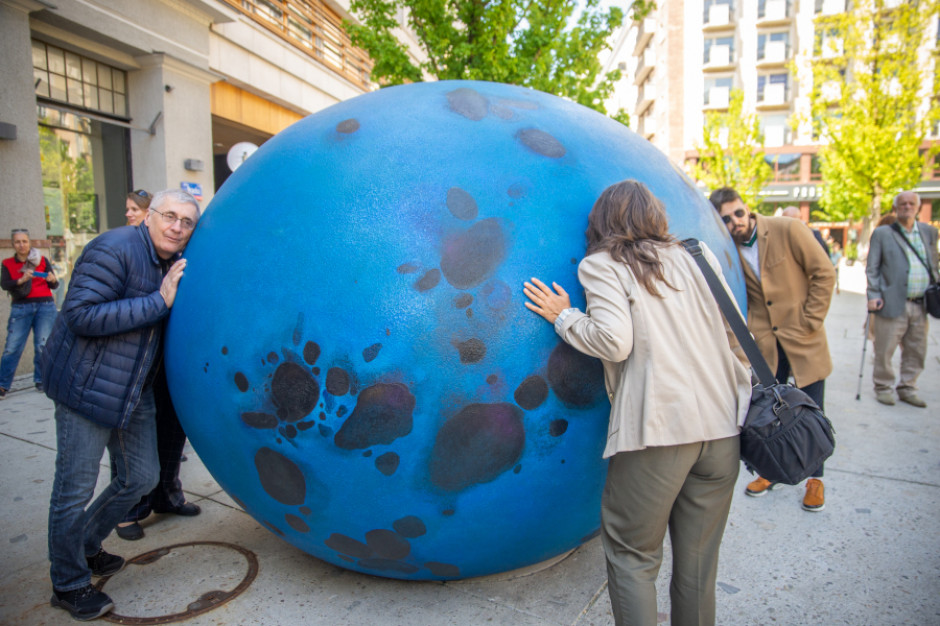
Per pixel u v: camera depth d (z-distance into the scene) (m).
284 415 1.94
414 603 2.31
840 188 25.03
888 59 19.45
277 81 11.01
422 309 1.84
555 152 2.12
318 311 1.89
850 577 2.51
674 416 1.66
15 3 5.95
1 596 2.40
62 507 2.18
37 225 6.27
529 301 1.88
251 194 2.19
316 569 2.57
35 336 5.68
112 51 7.72
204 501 3.31
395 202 1.94
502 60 8.07
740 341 1.84
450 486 1.91
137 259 2.26
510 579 2.47
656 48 37.53
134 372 2.24
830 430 1.78
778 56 33.34
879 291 5.00
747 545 2.80
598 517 2.20
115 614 2.26
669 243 1.80
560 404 1.91
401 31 14.30
